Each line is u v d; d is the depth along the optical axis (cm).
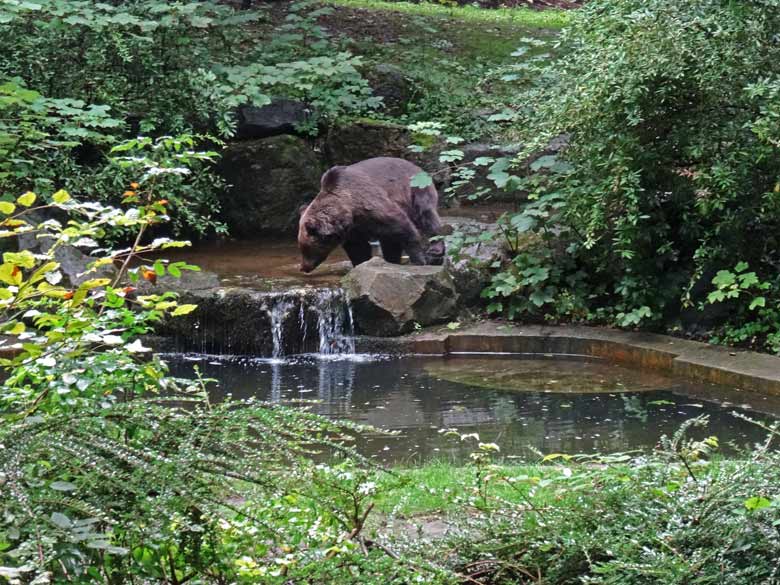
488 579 386
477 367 1027
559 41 1152
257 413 310
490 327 1113
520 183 1151
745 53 965
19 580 241
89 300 349
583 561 373
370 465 327
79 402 299
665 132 1034
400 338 1097
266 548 354
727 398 885
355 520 362
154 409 308
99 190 1226
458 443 755
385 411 858
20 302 336
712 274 1055
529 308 1122
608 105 1011
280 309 1092
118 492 288
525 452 729
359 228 1165
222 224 1337
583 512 388
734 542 358
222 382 975
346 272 1216
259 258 1312
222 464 294
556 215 1138
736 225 1011
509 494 508
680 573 335
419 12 2156
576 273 1136
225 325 1094
